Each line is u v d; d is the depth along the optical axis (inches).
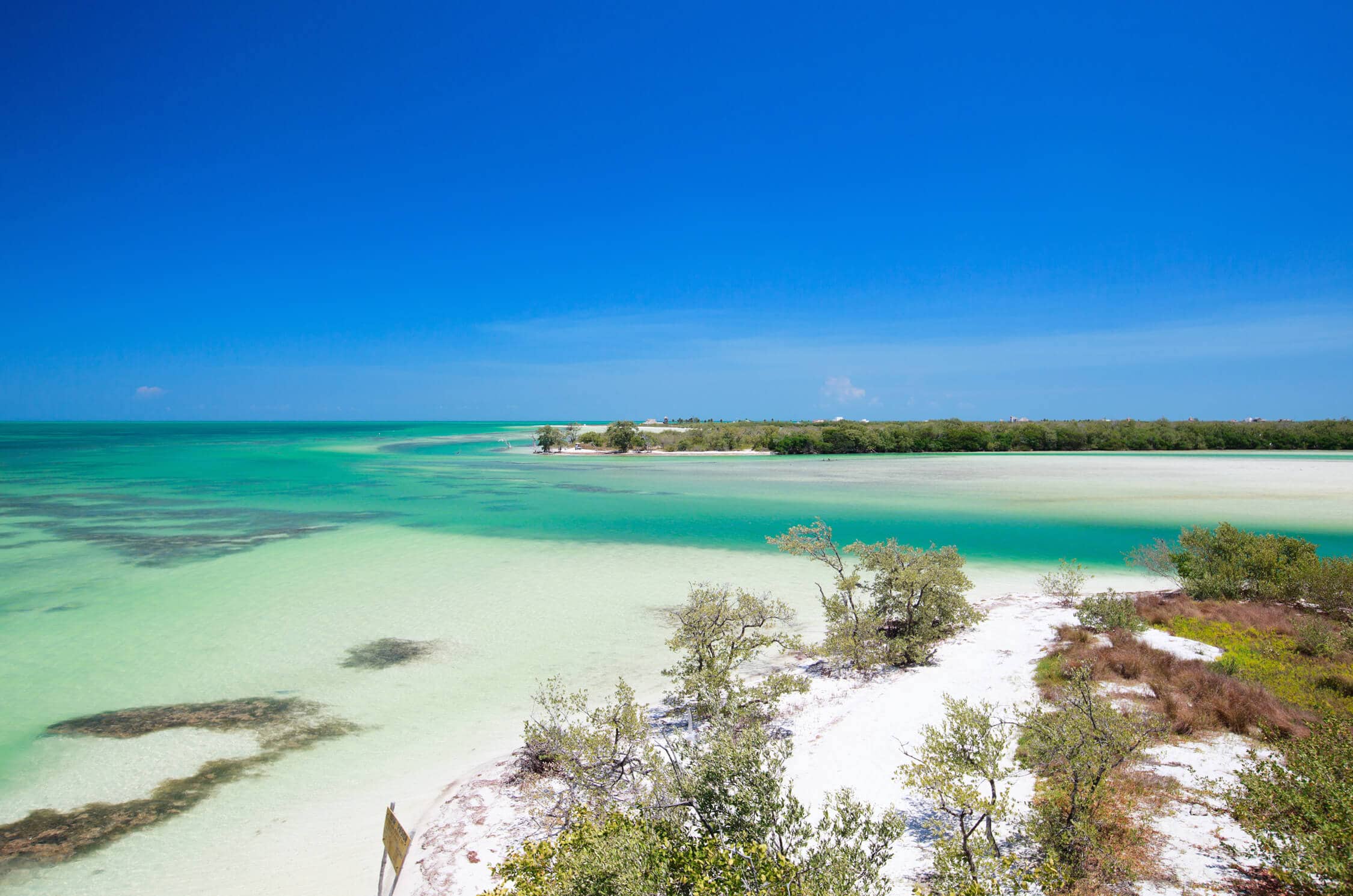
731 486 1827.0
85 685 522.6
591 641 617.9
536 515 1344.7
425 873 297.3
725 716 398.0
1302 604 618.2
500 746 425.7
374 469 2461.9
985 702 415.2
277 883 301.3
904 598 562.9
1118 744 299.6
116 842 334.0
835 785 345.7
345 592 781.9
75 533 1151.0
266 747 427.5
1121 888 248.5
